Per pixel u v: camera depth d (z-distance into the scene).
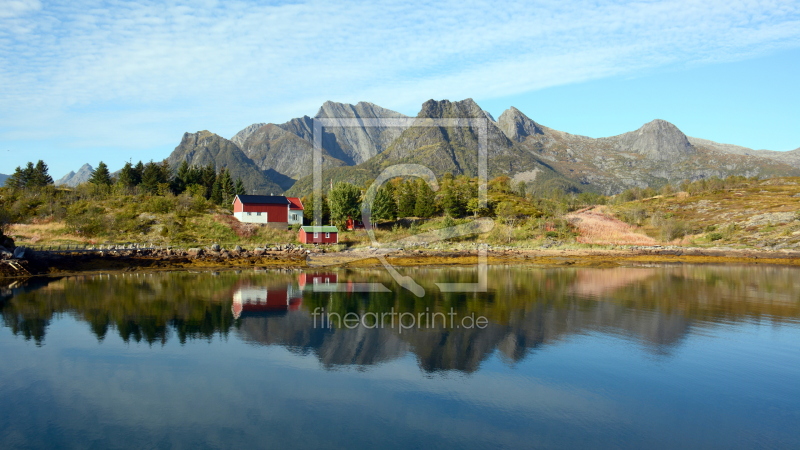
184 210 88.00
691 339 31.25
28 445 18.00
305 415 20.42
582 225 106.25
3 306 39.38
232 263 67.94
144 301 41.59
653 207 146.38
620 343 30.33
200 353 27.98
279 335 31.55
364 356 27.69
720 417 20.47
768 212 119.25
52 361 26.53
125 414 20.44
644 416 20.56
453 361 26.94
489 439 18.56
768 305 41.97
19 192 93.81
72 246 68.88
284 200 92.50
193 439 18.42
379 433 18.92
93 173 119.88
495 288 50.53
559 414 20.69
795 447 18.17
